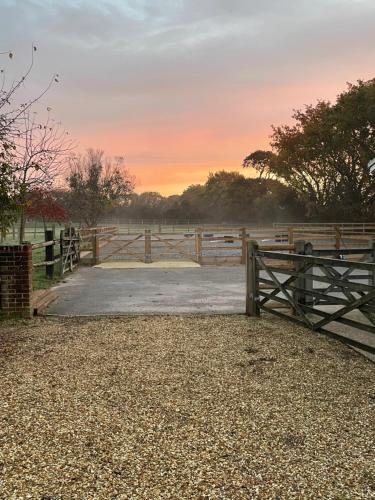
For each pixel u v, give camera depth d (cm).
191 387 372
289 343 501
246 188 6794
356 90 3238
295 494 227
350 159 3666
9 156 657
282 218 5291
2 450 269
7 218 648
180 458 260
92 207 4741
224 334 540
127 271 1276
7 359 447
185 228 5281
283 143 4003
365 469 250
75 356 456
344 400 346
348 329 557
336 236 1627
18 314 634
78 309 703
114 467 250
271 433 292
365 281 952
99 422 307
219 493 227
